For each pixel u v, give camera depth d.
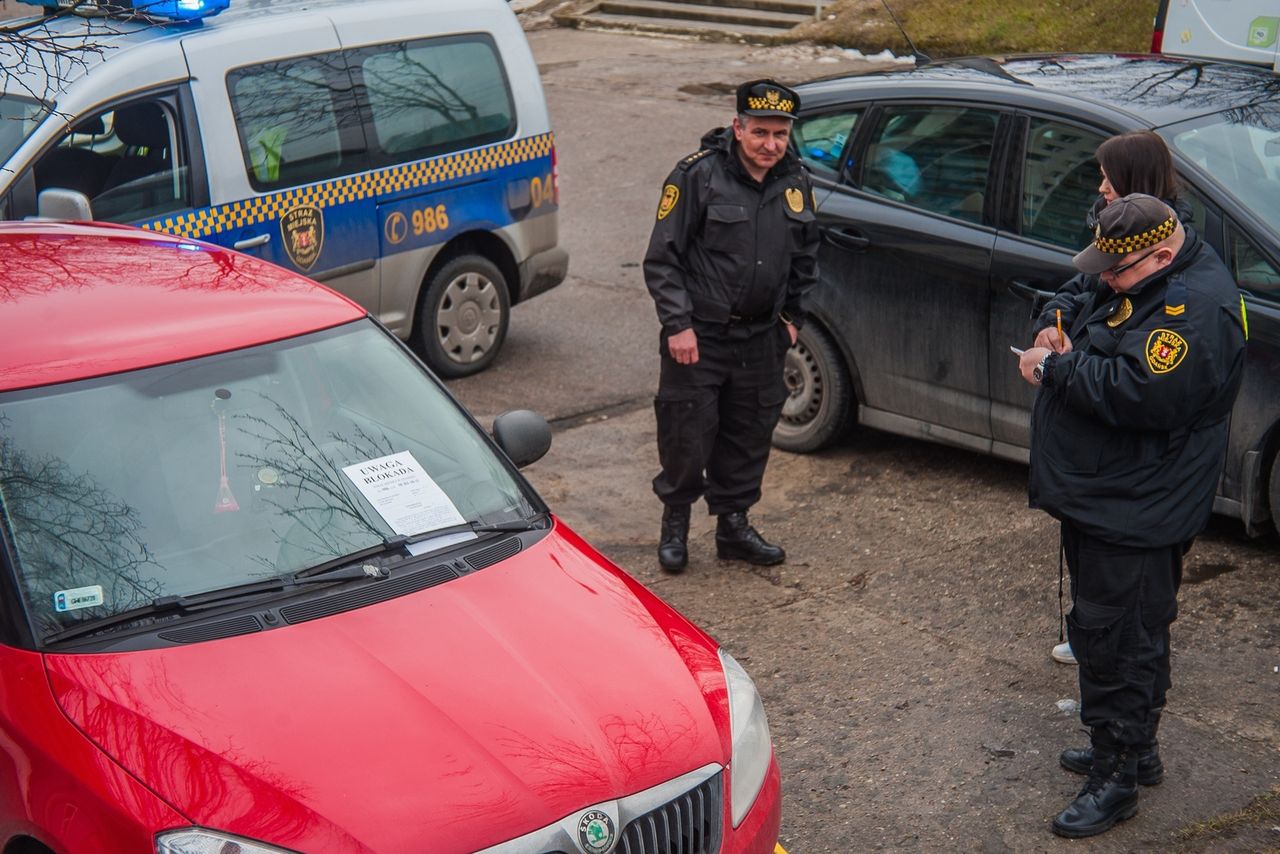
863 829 4.08
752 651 5.18
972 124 6.12
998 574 5.64
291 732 2.89
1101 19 14.80
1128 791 3.97
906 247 6.23
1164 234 3.61
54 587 3.23
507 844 2.75
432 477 3.78
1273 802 4.08
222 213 7.00
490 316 8.30
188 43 6.90
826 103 6.70
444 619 3.28
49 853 2.90
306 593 3.34
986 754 4.43
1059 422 3.84
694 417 5.58
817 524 6.25
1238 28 8.95
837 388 6.70
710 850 3.03
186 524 3.43
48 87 6.63
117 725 2.89
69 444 3.46
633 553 6.06
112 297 3.96
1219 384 3.65
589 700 3.09
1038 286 5.79
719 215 5.30
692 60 16.94
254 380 3.76
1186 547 3.88
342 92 7.42
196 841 2.66
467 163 7.98
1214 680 4.75
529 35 19.50
